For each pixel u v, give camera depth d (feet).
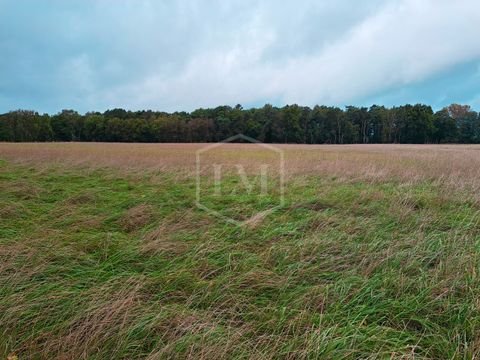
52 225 13.58
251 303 8.26
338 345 6.54
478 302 7.72
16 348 6.43
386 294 8.48
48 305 7.74
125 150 64.08
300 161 37.24
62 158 39.04
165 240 11.81
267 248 11.41
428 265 10.28
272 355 6.26
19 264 9.62
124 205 17.56
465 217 14.53
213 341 6.55
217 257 10.88
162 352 6.15
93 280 9.12
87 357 6.16
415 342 6.91
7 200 16.61
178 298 8.44
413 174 26.32
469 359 6.24
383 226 13.83
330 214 15.58
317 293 8.46
